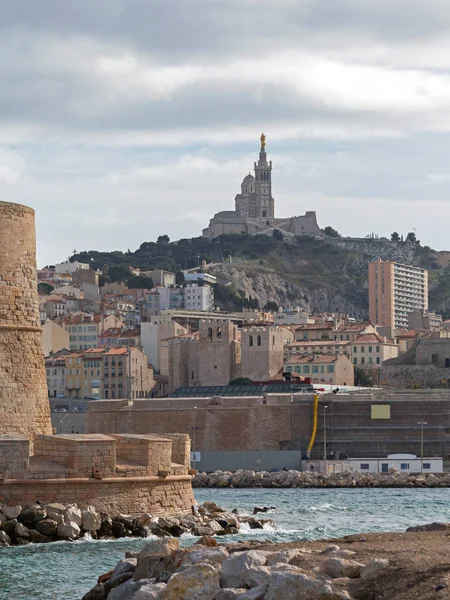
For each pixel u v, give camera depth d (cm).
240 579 8794
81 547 13725
